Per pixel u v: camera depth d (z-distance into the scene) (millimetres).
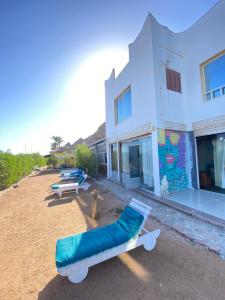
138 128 9234
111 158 14023
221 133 7734
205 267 3119
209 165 8578
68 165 29625
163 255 3564
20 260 3686
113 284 2852
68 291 2770
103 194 9125
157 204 6863
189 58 8406
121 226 3928
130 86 10242
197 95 8055
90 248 3078
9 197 9875
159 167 7660
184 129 8539
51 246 4215
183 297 2508
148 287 2738
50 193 10258
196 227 4707
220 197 7074
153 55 7875
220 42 7027
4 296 2742
